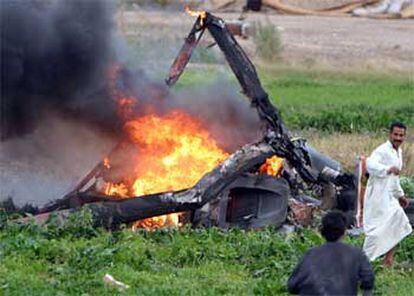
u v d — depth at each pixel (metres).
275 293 45.28
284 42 153.25
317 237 53.81
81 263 47.56
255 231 56.00
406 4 181.50
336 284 35.38
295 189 60.16
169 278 46.91
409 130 95.31
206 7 170.62
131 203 54.94
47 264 47.84
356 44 154.75
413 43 157.62
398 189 52.41
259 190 57.50
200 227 57.03
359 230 57.53
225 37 60.47
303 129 95.25
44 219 54.59
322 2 182.25
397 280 49.41
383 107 108.88
